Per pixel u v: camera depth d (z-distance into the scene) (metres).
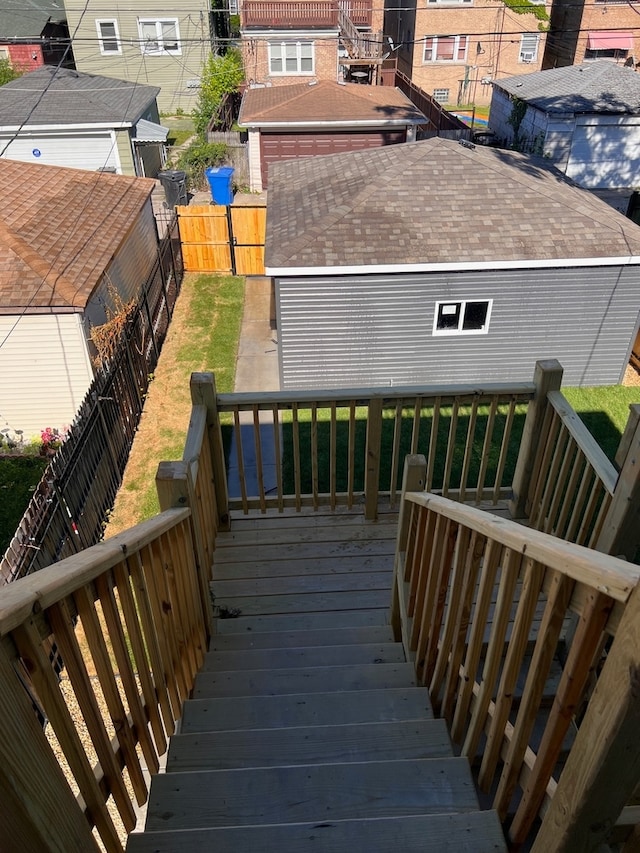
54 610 1.24
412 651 2.87
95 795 1.48
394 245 8.23
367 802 1.94
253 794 1.97
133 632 1.76
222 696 2.73
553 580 1.29
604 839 1.28
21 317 7.56
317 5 21.69
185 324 11.05
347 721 2.47
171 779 2.00
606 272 8.37
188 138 22.70
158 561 2.05
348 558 3.91
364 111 17.42
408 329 8.69
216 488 3.96
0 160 10.69
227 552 3.95
